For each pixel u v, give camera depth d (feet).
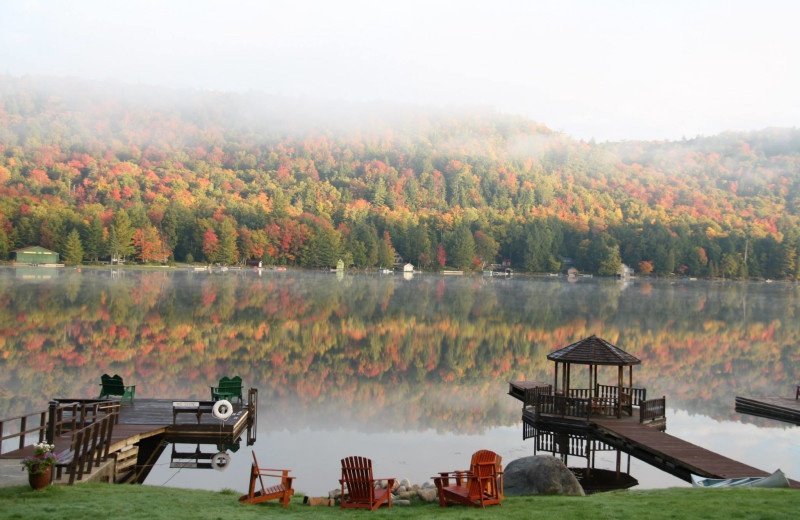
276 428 77.51
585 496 42.78
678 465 55.21
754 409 94.63
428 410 90.89
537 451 69.82
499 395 103.60
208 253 539.70
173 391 95.76
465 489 41.11
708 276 610.65
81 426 53.78
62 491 39.58
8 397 89.40
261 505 40.47
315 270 570.46
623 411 75.66
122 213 498.69
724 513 33.65
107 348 135.23
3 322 167.73
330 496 45.32
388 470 61.52
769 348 177.78
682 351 166.61
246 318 201.26
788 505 34.96
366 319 213.66
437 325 204.44
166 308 220.23
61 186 638.12
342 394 100.22
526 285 463.42
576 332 197.77
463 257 622.95
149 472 58.59
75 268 448.24
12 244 479.41
